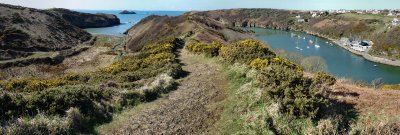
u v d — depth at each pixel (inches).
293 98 554.6
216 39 2337.6
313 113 494.6
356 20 6166.3
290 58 2314.2
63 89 613.6
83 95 594.2
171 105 676.7
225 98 701.9
